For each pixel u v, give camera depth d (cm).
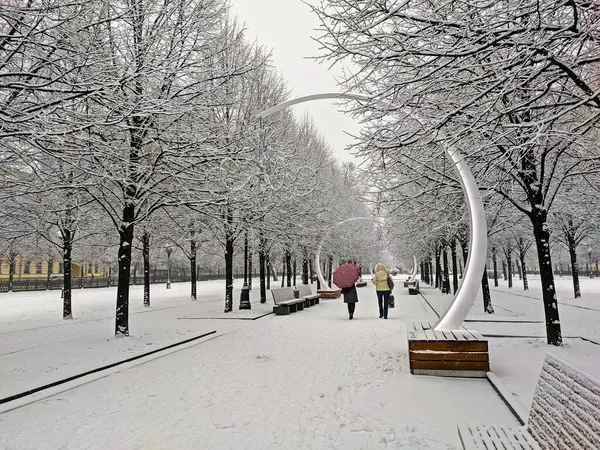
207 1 1173
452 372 646
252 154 1192
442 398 530
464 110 579
